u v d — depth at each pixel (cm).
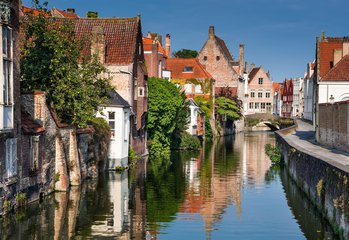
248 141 6831
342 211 1642
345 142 3108
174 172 3472
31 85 2625
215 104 8038
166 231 1886
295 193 2698
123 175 3200
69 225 1891
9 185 1933
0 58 1788
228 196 2616
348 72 4744
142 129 4269
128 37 3947
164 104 4509
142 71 4041
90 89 2711
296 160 2941
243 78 10106
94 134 3012
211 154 4859
